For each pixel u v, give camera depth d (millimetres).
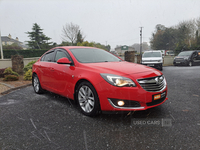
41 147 2018
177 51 31250
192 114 2975
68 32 29984
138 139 2162
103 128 2496
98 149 1958
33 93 4875
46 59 4406
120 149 1948
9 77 6891
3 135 2326
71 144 2072
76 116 3002
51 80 3936
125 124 2619
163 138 2172
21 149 1982
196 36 31484
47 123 2711
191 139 2131
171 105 3498
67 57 3621
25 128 2539
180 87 5273
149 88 2705
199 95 4273
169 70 11156
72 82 3240
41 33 36469
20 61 8773
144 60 12125
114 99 2607
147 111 3158
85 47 4203
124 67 3064
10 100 4109
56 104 3742
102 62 3537
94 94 2801
